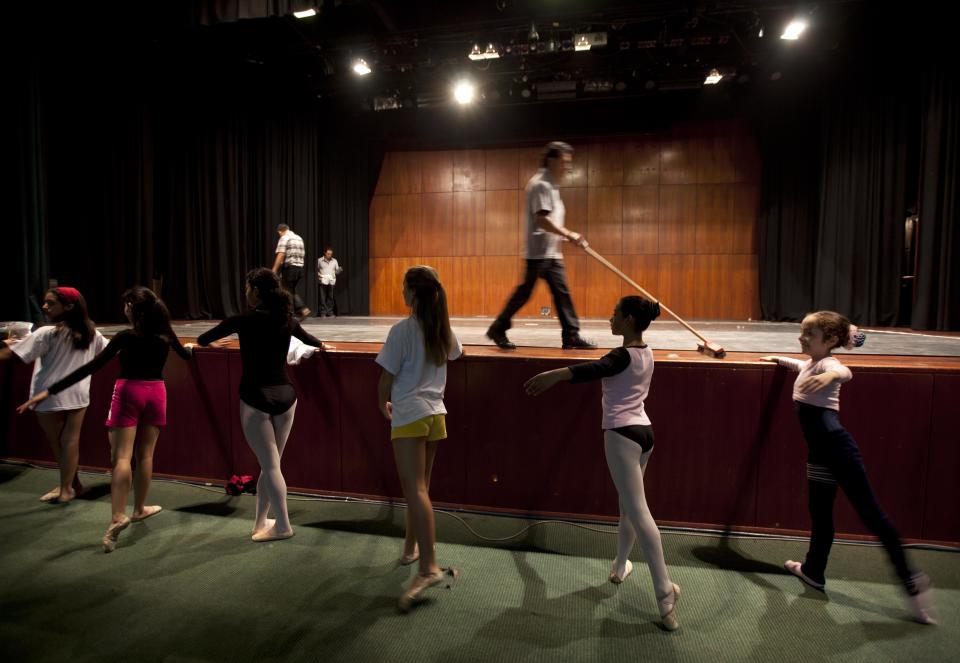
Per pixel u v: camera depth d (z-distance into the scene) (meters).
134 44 6.88
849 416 2.73
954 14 6.25
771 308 8.68
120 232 7.73
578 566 2.50
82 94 7.36
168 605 2.15
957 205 6.45
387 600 2.19
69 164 7.49
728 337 4.65
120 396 2.74
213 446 3.60
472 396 3.12
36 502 3.31
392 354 2.13
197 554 2.60
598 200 9.41
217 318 8.77
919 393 2.66
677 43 7.12
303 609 2.12
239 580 2.35
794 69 7.77
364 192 10.08
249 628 1.99
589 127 9.22
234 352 3.51
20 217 5.88
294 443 3.43
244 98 8.79
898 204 7.48
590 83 8.34
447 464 3.18
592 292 9.48
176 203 8.52
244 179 8.86
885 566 2.50
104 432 3.87
